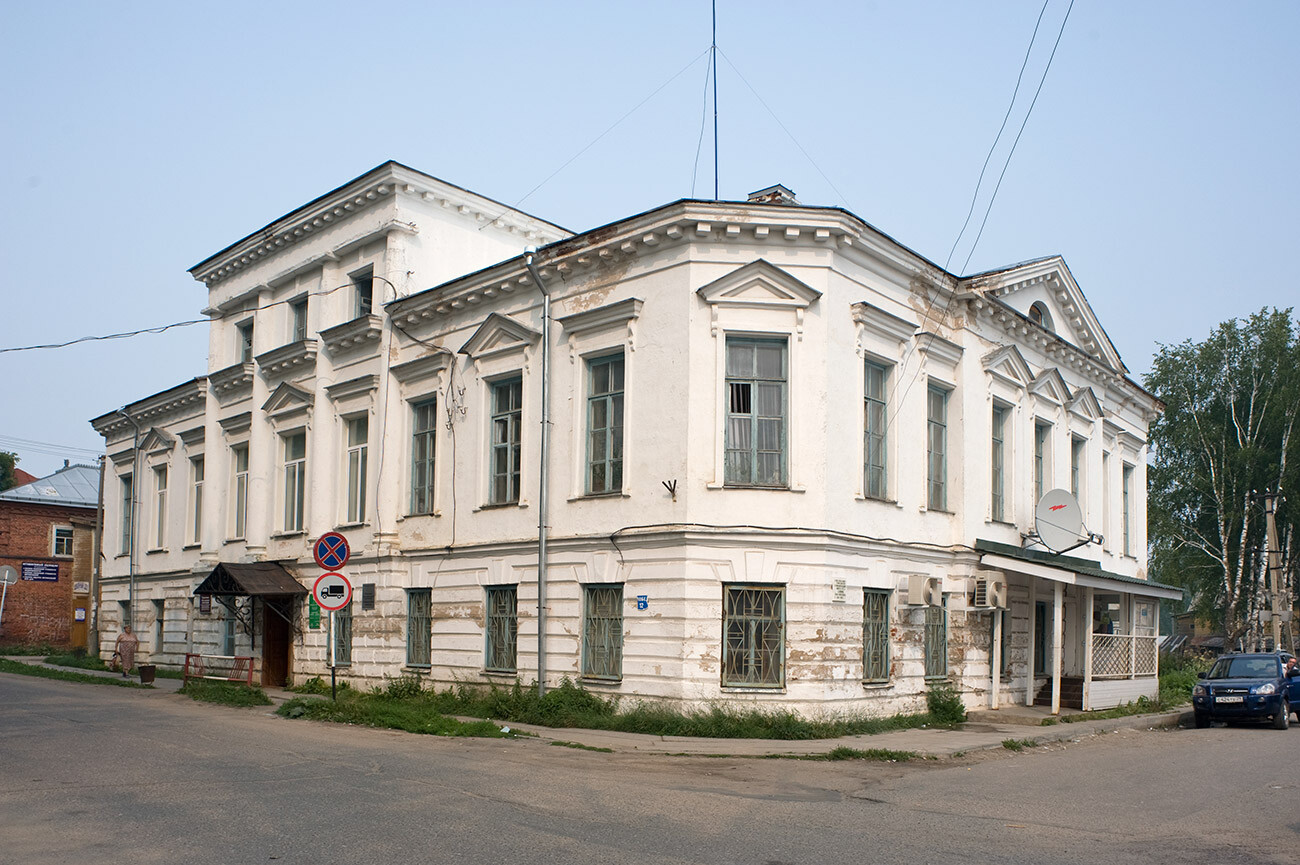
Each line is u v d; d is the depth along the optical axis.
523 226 27.27
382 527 23.84
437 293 23.09
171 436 33.78
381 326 24.53
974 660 22.19
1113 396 30.64
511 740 16.22
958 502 22.00
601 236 19.78
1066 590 26.17
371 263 25.31
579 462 20.05
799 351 18.56
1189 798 11.91
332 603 19.42
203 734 15.91
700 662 17.69
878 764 14.77
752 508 18.14
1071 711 23.33
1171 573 47.25
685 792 11.38
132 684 26.95
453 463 22.78
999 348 23.61
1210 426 45.66
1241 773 14.20
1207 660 40.09
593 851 8.25
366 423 25.23
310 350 26.38
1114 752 17.03
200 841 8.41
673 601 18.00
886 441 20.39
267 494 27.80
